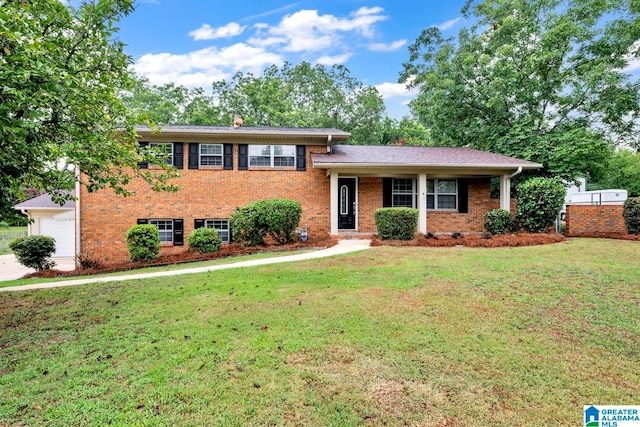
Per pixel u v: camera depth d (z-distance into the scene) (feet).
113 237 40.19
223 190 42.27
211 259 34.22
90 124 16.71
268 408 8.63
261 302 17.04
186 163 41.63
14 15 12.47
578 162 47.11
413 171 41.34
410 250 31.63
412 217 37.22
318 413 8.43
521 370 10.30
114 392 9.45
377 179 45.42
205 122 96.02
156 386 9.68
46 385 9.89
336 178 40.24
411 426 7.96
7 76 11.81
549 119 52.31
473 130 60.13
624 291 17.54
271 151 43.19
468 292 17.95
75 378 10.27
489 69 55.67
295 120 100.83
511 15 55.72
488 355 11.21
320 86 112.47
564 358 11.01
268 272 23.85
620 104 45.57
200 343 12.46
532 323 13.83
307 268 24.73
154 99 96.07
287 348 11.87
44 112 13.52
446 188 46.24
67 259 51.85
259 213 37.11
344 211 45.29
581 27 48.70
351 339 12.48
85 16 16.14
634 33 45.88
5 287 24.03
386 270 23.27
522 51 53.78
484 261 25.58
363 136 112.06
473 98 57.72
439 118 61.72
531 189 40.09
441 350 11.58
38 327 14.93
